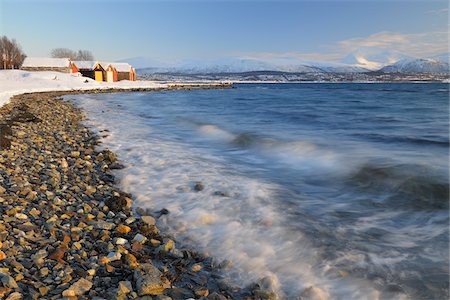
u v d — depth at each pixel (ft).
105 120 77.41
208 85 363.15
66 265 16.40
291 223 22.77
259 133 64.03
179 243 20.11
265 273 17.01
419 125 78.33
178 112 105.60
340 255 18.75
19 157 36.73
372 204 27.25
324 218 24.09
